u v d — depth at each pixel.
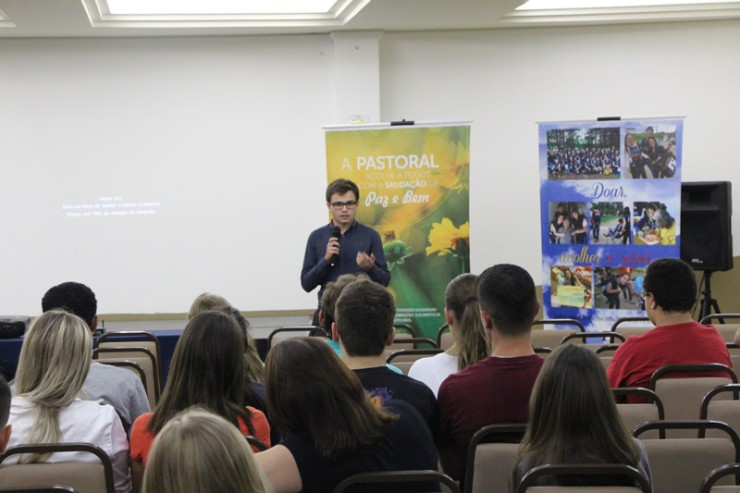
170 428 1.38
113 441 2.90
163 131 9.30
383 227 7.16
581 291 7.27
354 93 9.17
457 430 2.93
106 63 9.21
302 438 2.26
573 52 9.32
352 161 7.14
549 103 9.38
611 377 3.81
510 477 2.35
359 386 2.32
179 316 9.41
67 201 9.27
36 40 9.12
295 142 9.38
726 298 9.45
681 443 2.60
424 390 2.88
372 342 2.86
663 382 3.45
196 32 8.99
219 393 2.71
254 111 9.34
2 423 2.13
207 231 9.38
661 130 7.10
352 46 9.14
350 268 6.14
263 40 9.30
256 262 9.43
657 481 2.61
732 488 2.27
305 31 9.10
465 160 7.09
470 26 9.06
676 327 3.71
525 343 3.00
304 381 2.24
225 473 1.34
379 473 2.20
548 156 7.25
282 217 9.42
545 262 7.34
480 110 9.38
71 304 4.10
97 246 9.33
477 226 9.45
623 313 7.22
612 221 7.20
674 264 3.77
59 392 2.89
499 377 2.91
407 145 7.11
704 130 9.36
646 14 8.95
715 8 8.94
